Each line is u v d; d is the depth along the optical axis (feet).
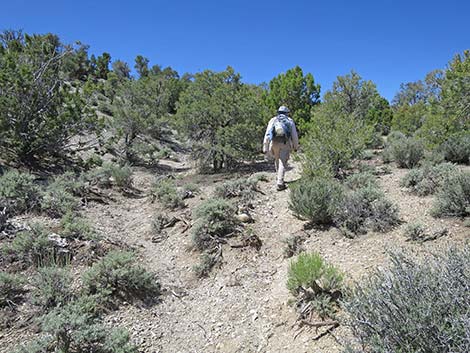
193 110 37.06
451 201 14.70
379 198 16.08
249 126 35.50
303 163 23.54
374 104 58.29
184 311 12.70
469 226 13.38
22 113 29.37
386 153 29.55
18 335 10.32
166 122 49.67
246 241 16.47
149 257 16.81
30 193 19.76
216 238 16.90
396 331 6.08
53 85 32.73
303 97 47.50
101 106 65.31
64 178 25.76
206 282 14.48
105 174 28.68
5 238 15.40
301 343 9.51
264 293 12.86
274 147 23.58
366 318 6.59
